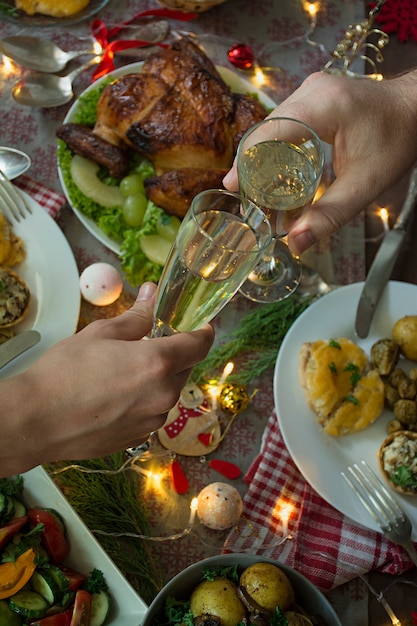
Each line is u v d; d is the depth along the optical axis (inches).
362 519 30.9
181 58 36.0
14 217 33.8
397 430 32.2
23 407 21.3
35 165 36.5
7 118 37.1
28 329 32.7
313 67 40.6
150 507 31.8
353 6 41.8
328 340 33.3
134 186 34.9
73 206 34.6
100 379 21.6
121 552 30.5
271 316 34.3
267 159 29.9
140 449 31.7
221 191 24.1
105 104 35.4
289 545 31.4
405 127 32.5
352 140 32.3
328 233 31.7
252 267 23.6
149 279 34.4
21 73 38.2
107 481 31.4
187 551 31.3
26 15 38.1
